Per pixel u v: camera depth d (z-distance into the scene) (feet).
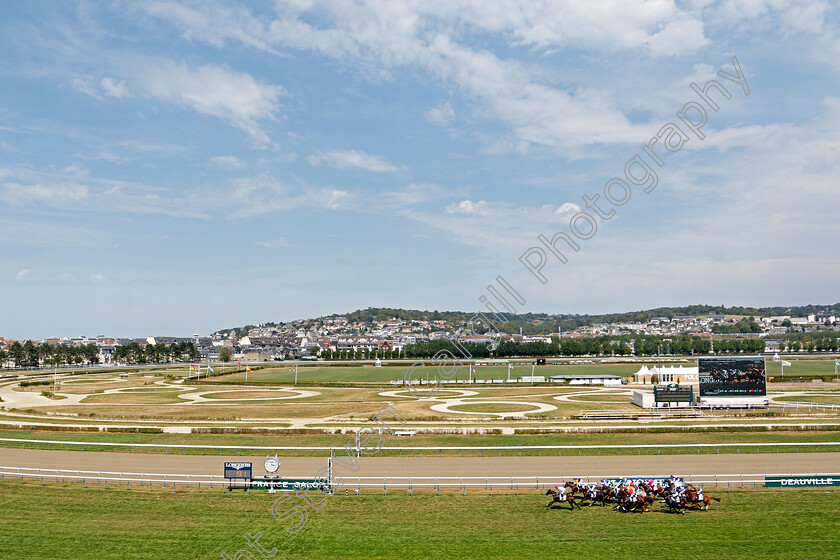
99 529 135.95
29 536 131.54
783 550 122.93
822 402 353.72
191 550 125.18
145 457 208.74
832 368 644.69
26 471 185.37
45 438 248.11
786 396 385.91
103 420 302.04
